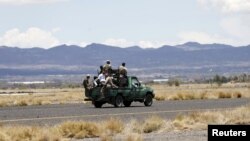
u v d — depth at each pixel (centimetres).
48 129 4912
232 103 9656
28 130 4762
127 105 9256
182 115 6022
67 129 4959
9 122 6162
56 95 15450
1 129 4853
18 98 12438
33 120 6412
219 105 9000
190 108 8244
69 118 6619
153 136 4853
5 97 13538
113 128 5159
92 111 7844
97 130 5022
